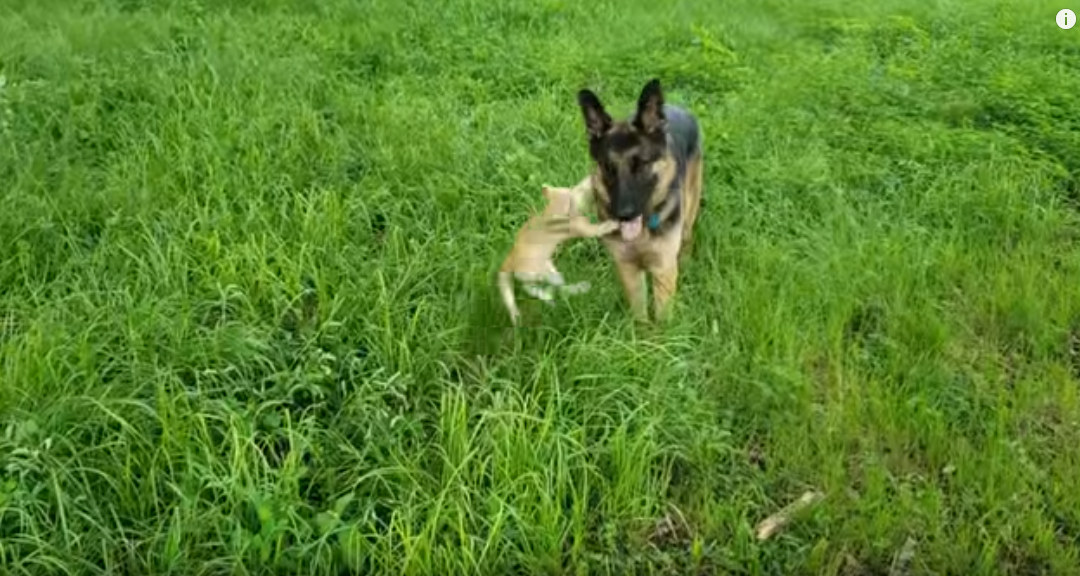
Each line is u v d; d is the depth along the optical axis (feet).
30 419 11.59
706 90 20.48
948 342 14.10
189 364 12.59
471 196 15.97
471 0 24.04
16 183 15.34
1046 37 23.76
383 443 12.05
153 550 11.18
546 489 11.63
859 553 11.68
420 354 13.04
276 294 13.60
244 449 11.49
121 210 14.85
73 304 13.30
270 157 16.47
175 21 21.09
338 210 15.11
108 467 11.52
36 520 11.13
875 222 16.07
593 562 11.47
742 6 26.48
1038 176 17.60
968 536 11.65
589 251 15.33
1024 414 13.15
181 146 16.46
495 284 13.91
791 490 12.25
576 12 24.43
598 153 13.52
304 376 12.53
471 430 12.28
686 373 13.00
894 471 12.49
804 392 13.04
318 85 18.66
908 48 22.70
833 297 14.44
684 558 11.62
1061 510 12.05
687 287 14.67
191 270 13.97
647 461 12.01
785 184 16.75
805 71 20.65
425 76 20.02
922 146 18.13
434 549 11.23
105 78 18.19
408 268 14.17
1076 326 14.71
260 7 22.76
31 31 20.07
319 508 11.69
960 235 16.15
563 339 13.20
